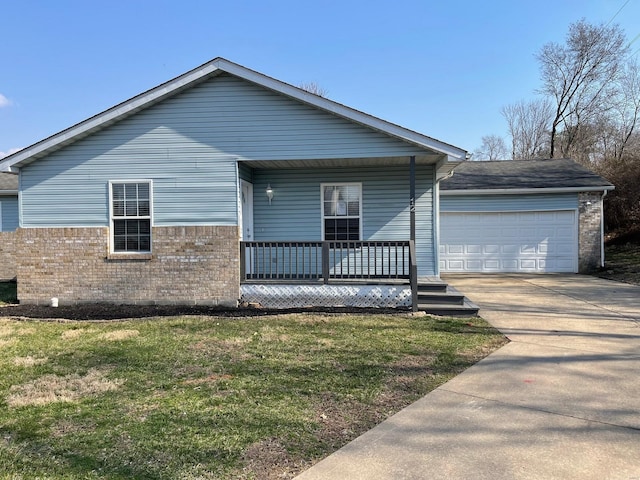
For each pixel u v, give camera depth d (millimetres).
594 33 28625
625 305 9047
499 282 12898
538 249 15281
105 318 8148
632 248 18188
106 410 3934
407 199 10602
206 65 8898
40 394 4340
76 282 9438
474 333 6816
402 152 8898
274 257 10984
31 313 8609
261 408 3957
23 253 9523
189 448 3209
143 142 9352
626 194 19500
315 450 3203
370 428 3576
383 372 4980
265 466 2977
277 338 6527
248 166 10430
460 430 3533
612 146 27828
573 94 30266
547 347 6027
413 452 3178
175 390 4434
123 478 2814
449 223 15570
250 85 9195
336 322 7555
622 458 3076
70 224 9461
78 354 5793
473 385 4574
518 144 42312
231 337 6605
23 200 9539
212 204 9273
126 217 9430
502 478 2830
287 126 9156
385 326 7273
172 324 7508
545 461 3039
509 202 15312
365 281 8875
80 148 9430
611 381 4664
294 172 10914
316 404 4066
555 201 15133
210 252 9203
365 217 10734
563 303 9375
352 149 9023
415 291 8438
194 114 9281
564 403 4082
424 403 4098
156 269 9297
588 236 15016
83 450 3191
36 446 3260
